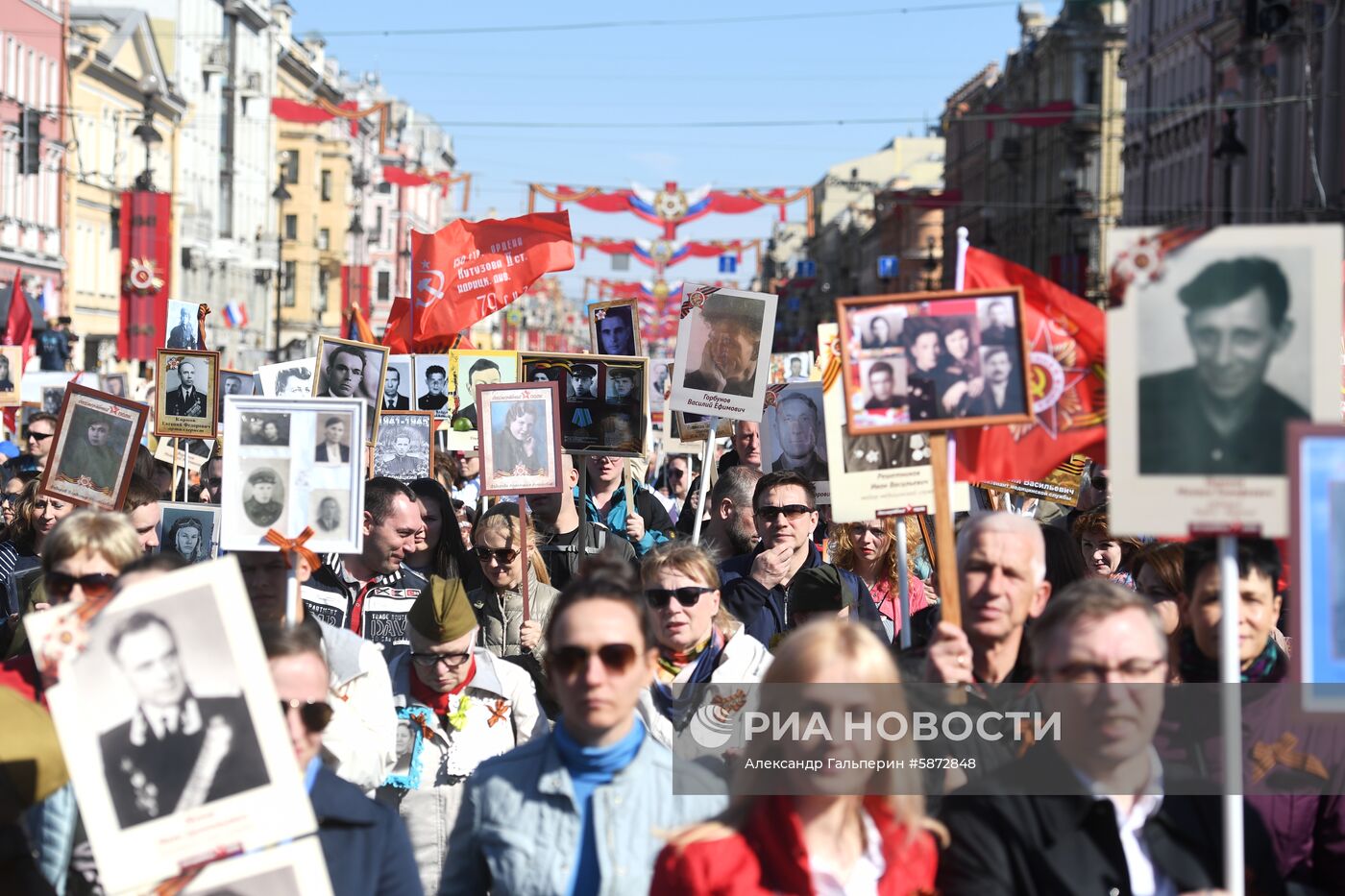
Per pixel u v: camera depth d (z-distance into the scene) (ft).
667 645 23.50
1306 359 15.43
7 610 34.19
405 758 24.17
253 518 24.53
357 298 346.33
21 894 16.67
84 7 226.99
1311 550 15.15
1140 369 15.64
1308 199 159.02
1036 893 15.53
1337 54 153.38
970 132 366.63
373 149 398.83
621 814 17.61
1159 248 15.62
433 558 34.47
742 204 140.77
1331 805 17.46
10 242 182.19
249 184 293.02
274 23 306.35
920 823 15.46
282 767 15.48
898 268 404.57
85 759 15.40
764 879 14.88
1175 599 23.26
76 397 30.58
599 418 38.40
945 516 19.11
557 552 38.55
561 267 49.24
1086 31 274.77
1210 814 16.67
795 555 30.81
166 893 15.39
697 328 35.29
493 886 17.80
